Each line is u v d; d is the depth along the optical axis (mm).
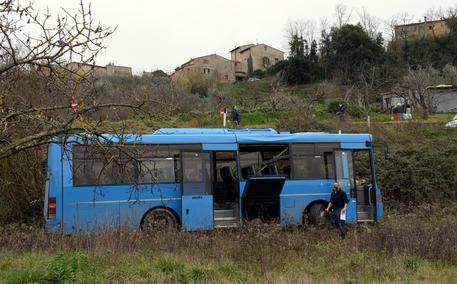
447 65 65125
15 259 9773
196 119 39688
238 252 10398
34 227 13383
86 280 7531
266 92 73125
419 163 22203
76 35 7391
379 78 66500
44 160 14664
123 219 14258
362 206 16656
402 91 50875
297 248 10984
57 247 10766
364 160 17062
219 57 104062
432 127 33219
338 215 13914
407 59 79500
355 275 9031
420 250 10602
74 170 13641
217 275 8547
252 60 106875
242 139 15680
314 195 15977
